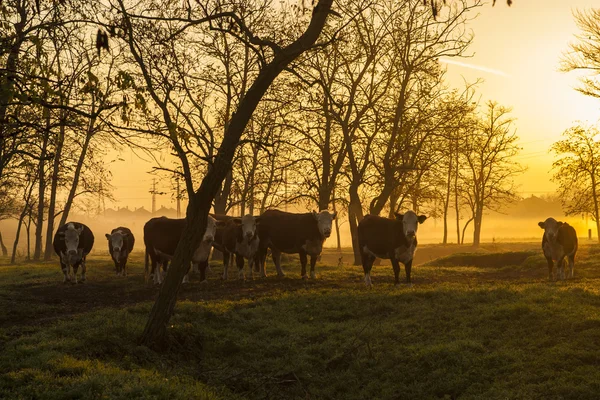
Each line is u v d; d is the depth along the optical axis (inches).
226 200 1363.2
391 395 428.8
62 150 1018.1
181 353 500.7
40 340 487.5
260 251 920.3
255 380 453.7
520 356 452.4
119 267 1024.9
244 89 1043.3
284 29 984.9
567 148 1923.0
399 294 674.2
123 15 445.4
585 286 704.4
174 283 498.3
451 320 556.4
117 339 486.0
